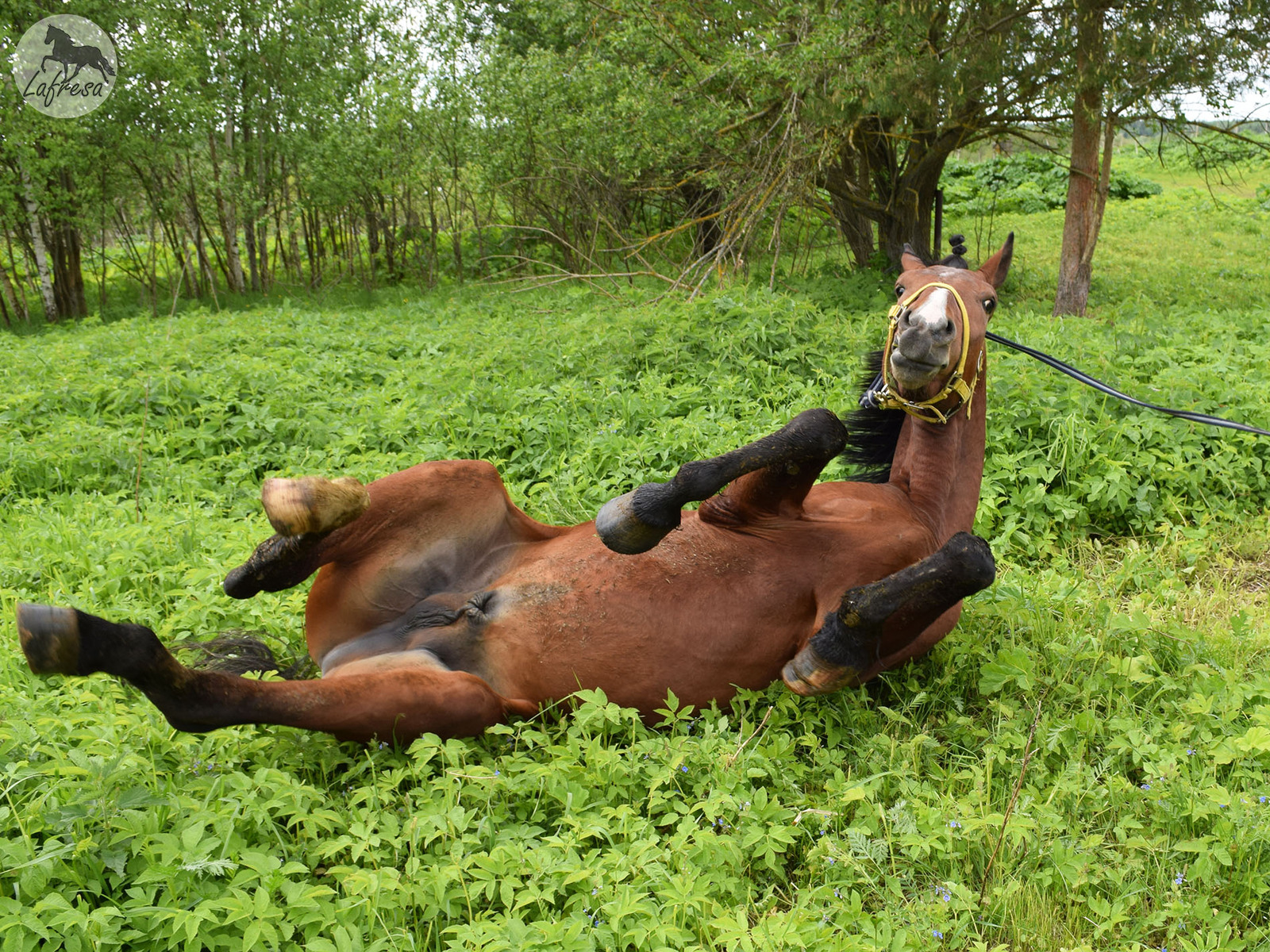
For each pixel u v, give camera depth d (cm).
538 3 1603
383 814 299
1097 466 629
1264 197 2714
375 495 374
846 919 282
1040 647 437
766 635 358
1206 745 362
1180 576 554
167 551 507
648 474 630
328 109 1688
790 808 322
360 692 315
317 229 1839
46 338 1287
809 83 1105
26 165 1453
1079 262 1305
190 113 1516
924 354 331
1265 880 301
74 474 650
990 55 1119
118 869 266
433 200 1752
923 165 1383
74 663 264
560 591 356
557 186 1669
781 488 354
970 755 361
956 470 397
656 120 1273
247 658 406
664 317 913
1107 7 1138
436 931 274
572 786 313
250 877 266
